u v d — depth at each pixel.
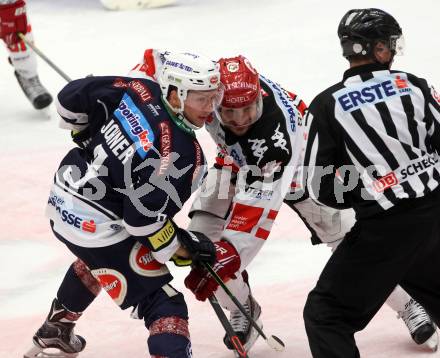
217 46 24.80
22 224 14.40
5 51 25.36
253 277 12.45
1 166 16.89
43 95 19.38
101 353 10.57
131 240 9.02
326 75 21.78
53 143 18.23
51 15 29.16
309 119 8.69
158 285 8.95
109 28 27.20
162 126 8.68
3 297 12.09
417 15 26.58
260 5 29.14
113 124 8.98
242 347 9.00
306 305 8.90
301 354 10.38
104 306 11.73
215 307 9.13
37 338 10.10
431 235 8.52
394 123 8.41
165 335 8.70
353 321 8.80
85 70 23.11
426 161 8.48
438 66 21.86
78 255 9.24
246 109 8.88
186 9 29.25
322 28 25.91
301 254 13.13
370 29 8.59
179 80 8.54
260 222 9.45
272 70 22.33
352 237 8.67
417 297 9.06
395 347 10.36
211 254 9.10
